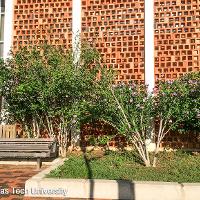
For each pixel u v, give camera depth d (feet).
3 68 32.27
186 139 33.63
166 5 34.94
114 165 26.81
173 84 28.66
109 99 27.89
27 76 31.48
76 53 32.53
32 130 33.94
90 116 30.76
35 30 36.55
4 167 28.04
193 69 34.01
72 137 34.32
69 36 36.17
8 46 36.65
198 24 34.27
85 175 22.67
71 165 25.96
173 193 19.45
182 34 34.45
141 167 25.96
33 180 20.66
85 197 20.12
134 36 35.24
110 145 34.50
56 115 31.83
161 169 25.17
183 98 28.37
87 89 30.94
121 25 35.47
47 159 30.27
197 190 19.34
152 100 29.07
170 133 33.76
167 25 34.76
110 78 28.43
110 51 35.40
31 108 31.32
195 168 25.31
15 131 32.58
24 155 27.30
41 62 31.35
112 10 35.76
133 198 19.75
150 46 34.60
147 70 34.42
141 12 35.35
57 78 29.66
